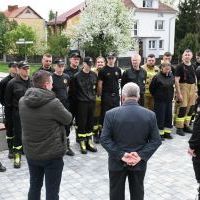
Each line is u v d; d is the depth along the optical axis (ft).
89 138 25.57
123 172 14.17
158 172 21.36
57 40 134.31
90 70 25.29
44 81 14.14
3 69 124.16
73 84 25.00
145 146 13.96
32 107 13.99
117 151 13.82
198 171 15.64
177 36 171.12
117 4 135.64
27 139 14.38
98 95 26.73
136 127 13.78
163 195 18.21
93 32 131.34
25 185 19.48
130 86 14.06
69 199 17.72
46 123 14.03
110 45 131.75
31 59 162.09
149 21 163.73
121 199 14.48
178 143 27.35
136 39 158.20
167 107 27.96
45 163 14.42
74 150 25.62
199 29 164.45
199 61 32.60
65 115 14.26
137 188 14.21
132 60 26.99
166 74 27.48
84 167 22.17
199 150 15.33
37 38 164.25
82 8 149.38
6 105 22.71
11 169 21.83
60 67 23.45
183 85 28.96
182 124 29.53
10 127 23.34
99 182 19.84
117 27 134.82
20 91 22.21
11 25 171.12
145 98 29.07
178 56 143.95
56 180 14.75
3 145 25.61
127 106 13.98
